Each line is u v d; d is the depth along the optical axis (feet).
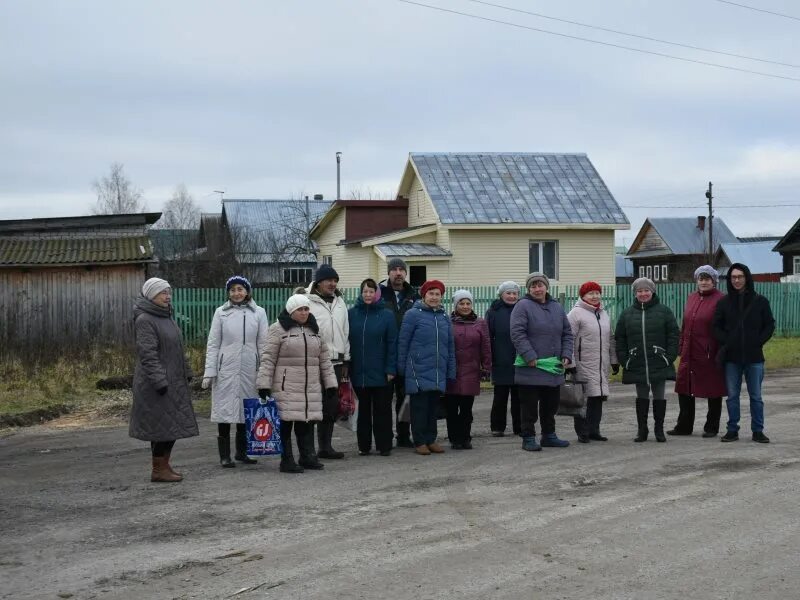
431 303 35.09
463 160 114.73
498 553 21.22
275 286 121.60
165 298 30.58
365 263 112.88
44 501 27.66
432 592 18.47
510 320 35.86
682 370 38.22
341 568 20.24
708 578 19.22
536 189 111.65
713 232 250.78
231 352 32.86
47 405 48.91
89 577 20.01
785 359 76.48
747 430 40.34
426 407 35.09
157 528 24.17
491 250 107.04
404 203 119.85
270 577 19.71
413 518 24.70
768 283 104.17
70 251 83.56
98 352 70.03
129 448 37.55
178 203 227.81
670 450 35.09
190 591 18.90
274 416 31.78
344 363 34.53
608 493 27.53
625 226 109.09
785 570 19.72
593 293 37.65
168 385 30.14
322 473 31.55
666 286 96.17
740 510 25.13
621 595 18.17
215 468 32.96
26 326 79.97
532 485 28.86
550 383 35.42
